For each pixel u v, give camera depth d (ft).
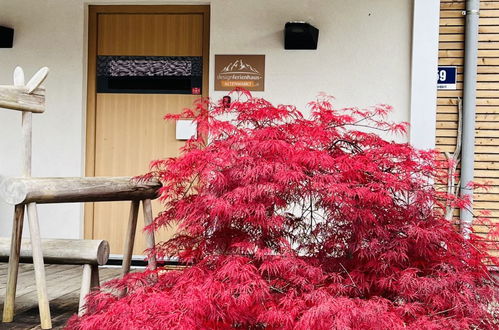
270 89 19.83
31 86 12.63
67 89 20.74
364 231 10.78
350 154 11.57
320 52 19.70
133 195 13.91
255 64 19.85
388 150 11.43
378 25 19.53
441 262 10.65
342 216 10.92
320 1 19.69
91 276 13.61
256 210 10.14
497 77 20.35
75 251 13.08
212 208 10.33
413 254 10.93
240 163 10.61
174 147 20.57
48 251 13.14
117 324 9.21
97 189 13.01
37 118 20.88
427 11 19.04
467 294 10.09
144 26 20.67
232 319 9.66
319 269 10.27
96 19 20.85
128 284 11.07
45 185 12.19
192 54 20.49
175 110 20.57
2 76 20.92
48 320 12.31
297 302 9.61
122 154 20.77
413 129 19.12
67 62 20.71
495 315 10.62
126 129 20.74
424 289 10.03
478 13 19.94
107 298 10.72
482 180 20.29
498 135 20.29
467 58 19.92
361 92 19.60
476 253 11.06
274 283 10.25
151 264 13.53
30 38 20.83
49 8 20.72
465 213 19.86
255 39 19.84
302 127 11.64
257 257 10.10
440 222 11.25
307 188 10.55
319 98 19.69
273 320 9.32
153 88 20.66
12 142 20.99
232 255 10.44
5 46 20.79
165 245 11.73
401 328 9.11
